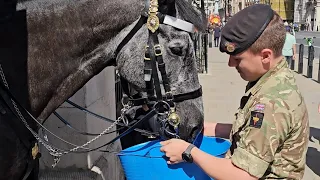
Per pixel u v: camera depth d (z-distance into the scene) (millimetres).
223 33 2107
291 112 1951
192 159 2133
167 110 2404
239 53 2059
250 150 1953
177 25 2361
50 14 2402
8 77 2285
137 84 2426
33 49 2369
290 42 12578
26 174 2348
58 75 2436
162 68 2365
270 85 2010
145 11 2375
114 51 2455
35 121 2400
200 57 14586
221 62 18844
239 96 10648
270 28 2000
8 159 2213
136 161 2348
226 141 2709
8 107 2223
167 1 2359
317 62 18047
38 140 2568
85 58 2480
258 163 1939
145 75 2375
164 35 2363
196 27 2461
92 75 2527
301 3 77938
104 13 2420
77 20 2424
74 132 3756
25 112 2318
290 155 2023
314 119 8281
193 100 2445
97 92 4105
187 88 2410
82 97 3721
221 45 2125
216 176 2039
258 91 2049
